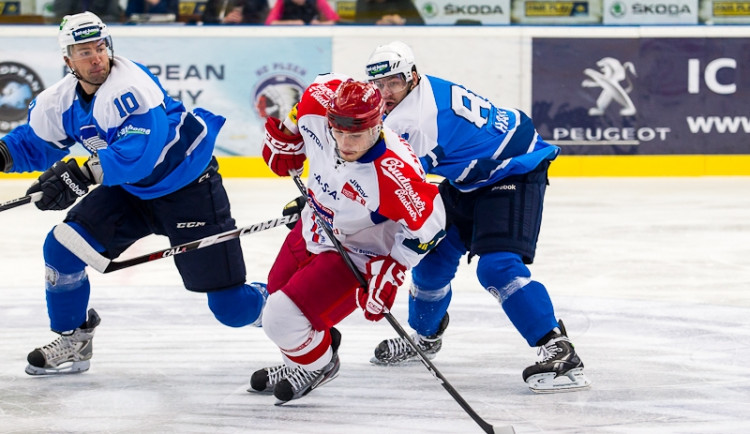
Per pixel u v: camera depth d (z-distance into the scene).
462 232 7.95
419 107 7.16
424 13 19.69
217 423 6.80
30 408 7.11
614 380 7.73
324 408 7.13
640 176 19.64
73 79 7.44
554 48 19.42
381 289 6.40
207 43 19.03
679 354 8.45
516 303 7.50
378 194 6.23
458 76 19.47
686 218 15.23
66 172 6.85
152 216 7.83
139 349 8.73
